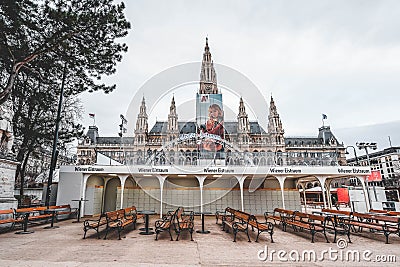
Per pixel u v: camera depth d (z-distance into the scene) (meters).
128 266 5.04
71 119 18.34
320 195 39.38
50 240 7.78
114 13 10.76
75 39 10.98
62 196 15.10
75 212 14.66
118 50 12.12
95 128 63.28
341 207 26.81
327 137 78.62
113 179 18.83
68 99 18.17
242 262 5.48
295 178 20.02
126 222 9.04
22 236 8.50
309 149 72.00
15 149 16.75
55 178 18.00
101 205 17.52
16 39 10.25
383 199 20.05
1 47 9.91
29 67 12.19
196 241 7.85
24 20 9.69
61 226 11.02
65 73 13.75
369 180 16.17
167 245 7.18
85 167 15.32
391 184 55.84
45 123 16.70
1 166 11.23
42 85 15.87
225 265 5.24
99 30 10.75
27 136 16.03
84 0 10.24
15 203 11.76
